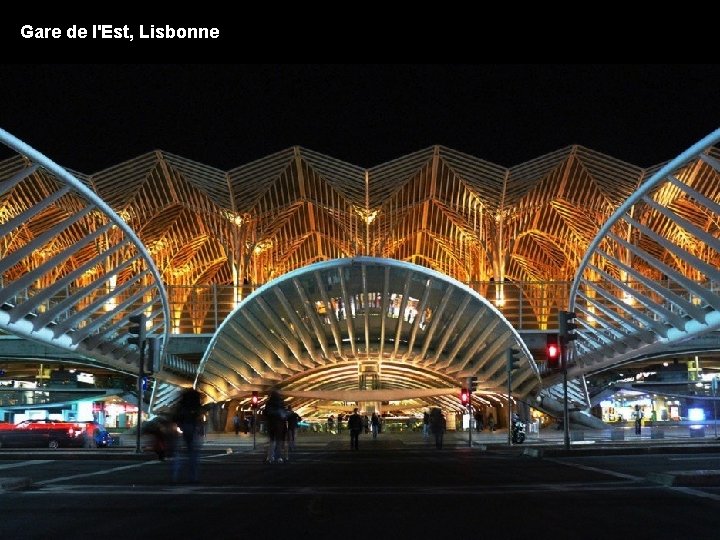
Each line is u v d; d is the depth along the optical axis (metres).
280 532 8.73
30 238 65.75
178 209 68.38
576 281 40.16
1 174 59.28
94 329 34.50
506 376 49.91
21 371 75.75
